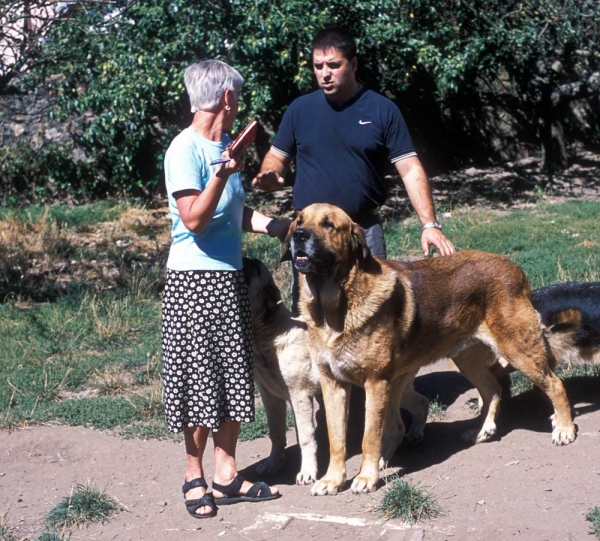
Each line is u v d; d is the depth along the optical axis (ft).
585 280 25.88
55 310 25.93
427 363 15.33
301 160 15.85
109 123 38.27
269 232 14.61
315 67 15.19
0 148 42.14
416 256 32.19
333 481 14.33
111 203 41.01
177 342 13.25
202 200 12.59
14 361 22.21
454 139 49.93
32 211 39.09
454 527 12.51
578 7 41.98
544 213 39.01
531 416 17.62
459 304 15.15
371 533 12.53
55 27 36.32
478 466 15.07
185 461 16.39
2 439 17.75
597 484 13.66
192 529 13.28
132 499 14.74
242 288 13.70
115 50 37.04
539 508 12.98
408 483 13.83
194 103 13.33
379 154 15.49
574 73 49.26
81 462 16.62
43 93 42.65
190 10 36.29
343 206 15.56
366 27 38.34
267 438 17.61
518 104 50.44
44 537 12.84
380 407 14.24
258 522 13.20
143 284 28.22
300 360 14.88
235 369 13.42
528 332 15.47
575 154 52.26
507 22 42.78
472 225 36.55
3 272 30.22
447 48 40.06
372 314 13.73
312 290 13.87
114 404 19.12
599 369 19.21
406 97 48.26
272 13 36.06
